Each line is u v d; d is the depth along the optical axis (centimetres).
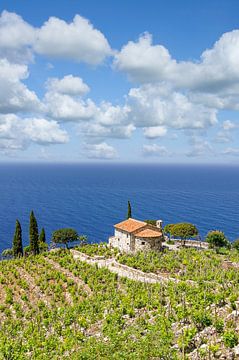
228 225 18488
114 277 6919
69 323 5200
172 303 4900
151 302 5325
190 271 7125
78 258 8512
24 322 5631
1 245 16062
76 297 6147
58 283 6812
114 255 8962
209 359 3234
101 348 3853
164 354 3406
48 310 5809
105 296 5953
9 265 8075
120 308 5197
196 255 8312
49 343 4553
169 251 9225
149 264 7662
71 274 7431
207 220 19888
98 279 6988
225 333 3372
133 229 9206
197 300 4697
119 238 9712
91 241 15962
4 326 5456
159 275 7112
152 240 9012
